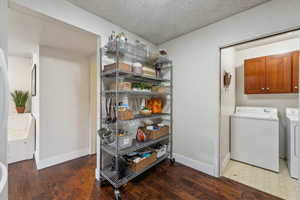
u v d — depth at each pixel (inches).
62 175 80.0
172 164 93.3
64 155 98.7
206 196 62.9
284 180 75.5
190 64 89.7
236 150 100.3
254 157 92.1
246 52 118.0
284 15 57.4
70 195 63.2
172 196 62.7
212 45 79.4
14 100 116.8
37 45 90.7
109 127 74.6
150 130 84.9
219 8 65.7
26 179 75.8
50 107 92.7
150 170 85.2
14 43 87.6
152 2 60.7
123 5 62.2
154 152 84.5
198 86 86.0
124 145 69.8
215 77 78.7
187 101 91.7
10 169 86.8
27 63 124.5
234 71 115.8
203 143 84.1
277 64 97.2
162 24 79.9
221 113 81.7
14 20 62.2
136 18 73.2
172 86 99.2
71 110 103.4
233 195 63.7
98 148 74.3
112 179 65.1
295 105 98.0
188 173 82.0
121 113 66.2
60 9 56.7
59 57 97.3
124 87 70.5
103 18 72.6
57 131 95.8
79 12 62.9
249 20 66.2
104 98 74.0
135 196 62.5
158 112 97.8
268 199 61.2
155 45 107.9
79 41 85.2
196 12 68.6
